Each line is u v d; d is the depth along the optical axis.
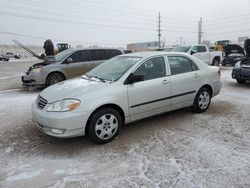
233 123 4.74
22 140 4.08
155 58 4.57
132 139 4.04
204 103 5.40
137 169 3.11
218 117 5.12
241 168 3.08
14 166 3.23
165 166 3.16
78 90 3.83
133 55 4.79
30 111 5.85
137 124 4.75
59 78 8.73
